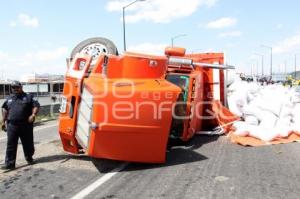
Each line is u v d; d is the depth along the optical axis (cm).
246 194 659
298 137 1174
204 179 753
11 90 880
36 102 895
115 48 1041
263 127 1225
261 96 1343
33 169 853
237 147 1091
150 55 924
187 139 1125
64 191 688
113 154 816
